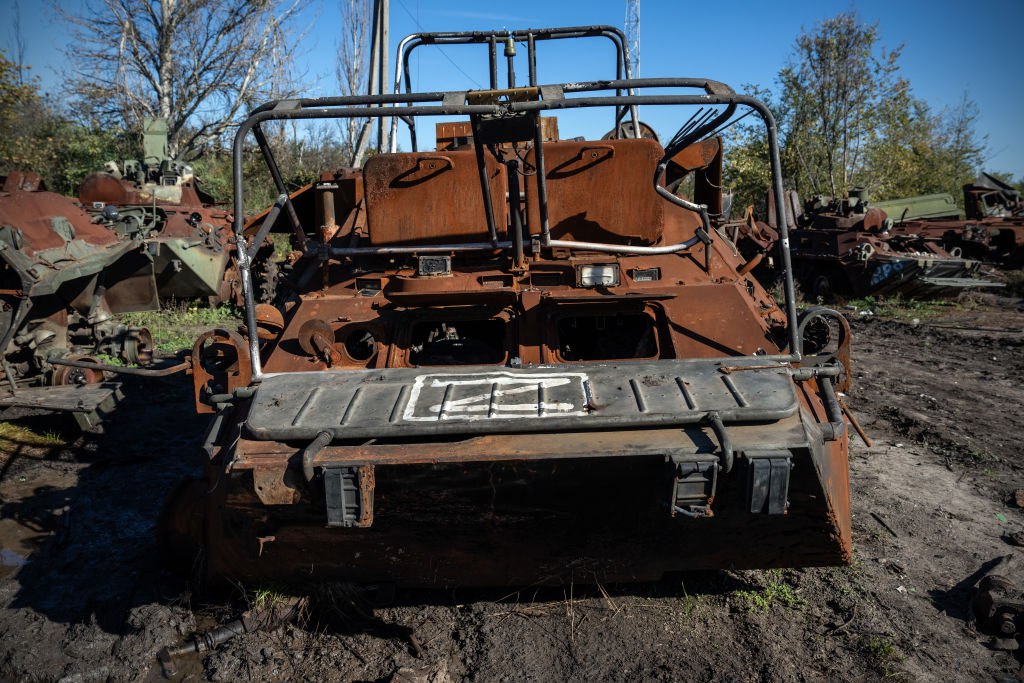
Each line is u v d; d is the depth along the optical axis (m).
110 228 11.48
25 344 8.28
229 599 4.20
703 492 2.99
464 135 6.04
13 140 25.05
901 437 7.14
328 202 5.26
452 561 3.71
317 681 3.57
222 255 14.14
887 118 29.50
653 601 4.17
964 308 16.22
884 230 17.83
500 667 3.63
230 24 26.25
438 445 3.13
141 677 3.66
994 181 24.28
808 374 3.55
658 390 3.34
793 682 3.46
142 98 26.95
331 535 3.50
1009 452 6.63
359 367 3.99
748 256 19.72
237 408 3.64
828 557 3.68
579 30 5.55
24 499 5.94
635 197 4.27
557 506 3.29
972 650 3.72
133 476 6.44
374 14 9.88
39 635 4.03
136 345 9.73
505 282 4.21
